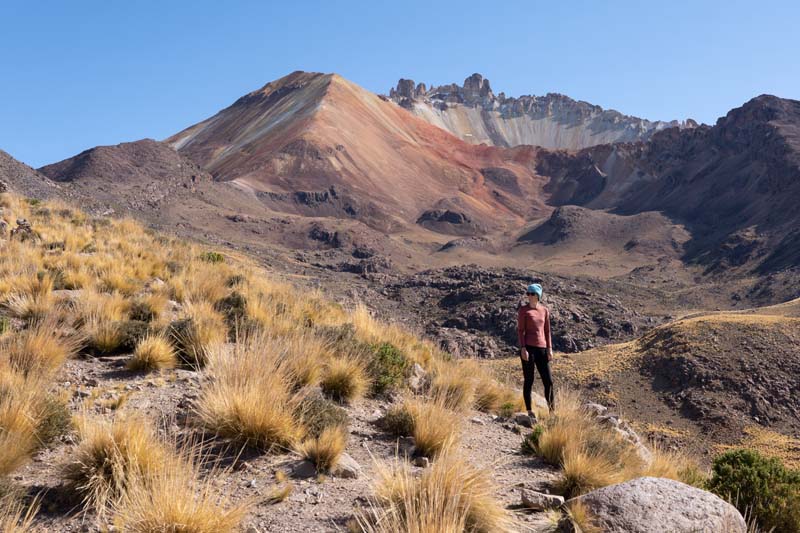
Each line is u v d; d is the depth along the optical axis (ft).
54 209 80.02
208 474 15.60
